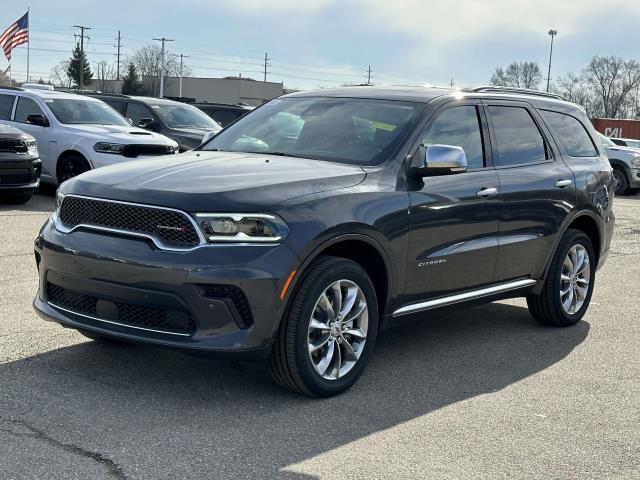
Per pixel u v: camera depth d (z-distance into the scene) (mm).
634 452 4180
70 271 4500
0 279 7199
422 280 5238
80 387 4617
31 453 3705
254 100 98750
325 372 4668
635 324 7113
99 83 107625
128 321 4418
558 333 6676
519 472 3855
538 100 6711
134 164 5023
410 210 5031
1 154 11617
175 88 100812
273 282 4250
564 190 6480
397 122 5426
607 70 100812
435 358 5723
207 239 4215
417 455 3986
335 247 4766
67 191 4691
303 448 3980
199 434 4066
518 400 4918
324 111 5781
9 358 5051
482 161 5828
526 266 6219
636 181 22125
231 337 4242
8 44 34875
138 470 3613
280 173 4723
